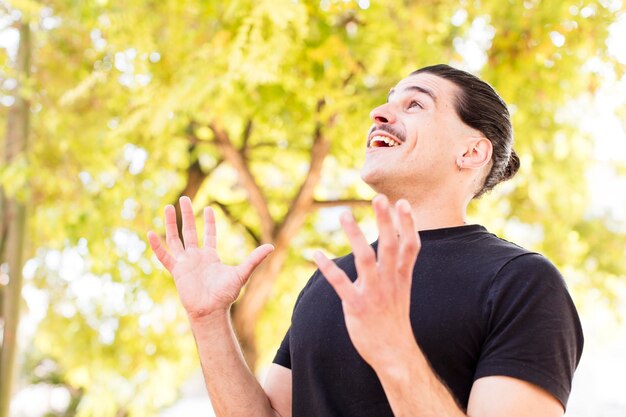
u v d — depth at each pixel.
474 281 1.35
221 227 7.73
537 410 1.22
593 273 6.90
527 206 6.52
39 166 5.14
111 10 4.29
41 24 5.07
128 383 7.12
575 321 1.36
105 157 5.53
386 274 1.09
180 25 4.36
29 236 6.18
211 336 1.52
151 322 6.94
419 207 1.58
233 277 1.53
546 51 4.23
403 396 1.09
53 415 10.86
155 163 5.84
